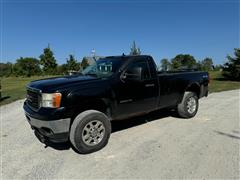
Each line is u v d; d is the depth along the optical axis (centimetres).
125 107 513
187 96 667
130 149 464
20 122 714
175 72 672
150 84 559
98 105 481
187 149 452
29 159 437
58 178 366
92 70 573
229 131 554
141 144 488
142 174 366
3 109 952
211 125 608
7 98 1268
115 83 492
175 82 625
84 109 464
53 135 428
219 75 3008
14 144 516
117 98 494
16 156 452
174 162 400
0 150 483
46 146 500
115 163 407
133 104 526
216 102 955
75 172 382
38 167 404
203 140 497
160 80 585
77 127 438
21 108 958
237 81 2281
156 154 435
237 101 972
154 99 573
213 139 502
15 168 402
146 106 560
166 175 359
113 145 488
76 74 583
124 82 507
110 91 481
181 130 572
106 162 413
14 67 6350
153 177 355
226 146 460
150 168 383
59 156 446
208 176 352
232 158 406
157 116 714
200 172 364
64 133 431
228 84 1858
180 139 509
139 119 684
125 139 521
